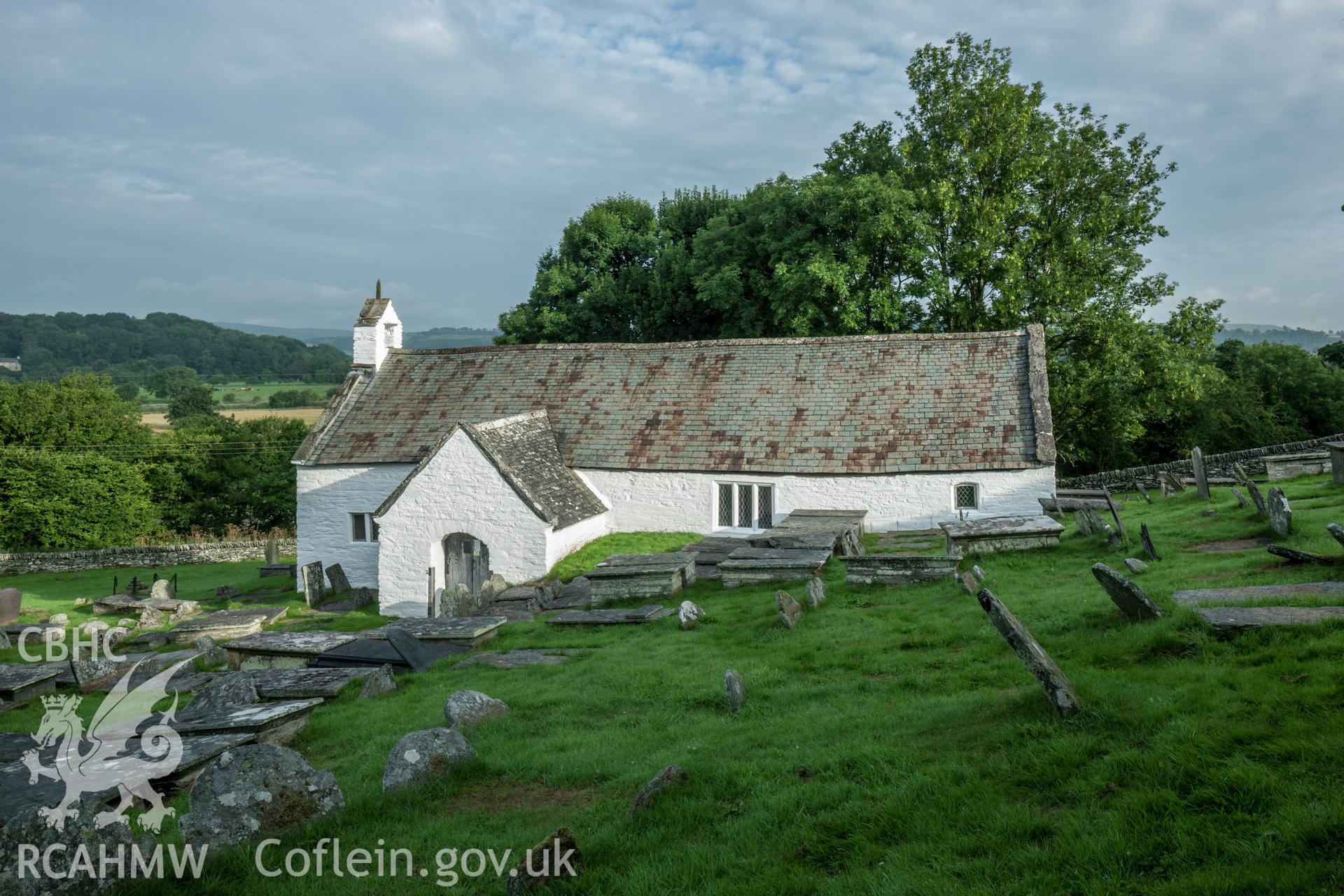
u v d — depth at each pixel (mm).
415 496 28469
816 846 7492
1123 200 44250
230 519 66062
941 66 44844
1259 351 69625
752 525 30172
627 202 59625
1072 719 8820
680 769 9289
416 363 37562
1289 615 10477
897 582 18219
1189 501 24266
